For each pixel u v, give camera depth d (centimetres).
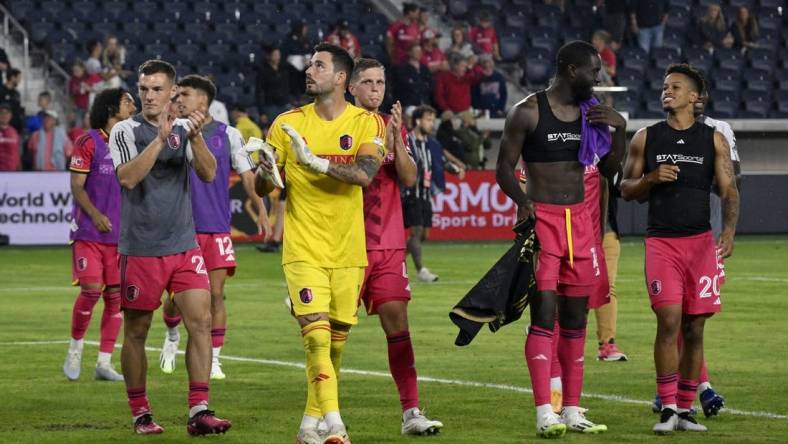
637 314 2553
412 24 5000
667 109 1442
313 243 1305
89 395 1662
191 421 1371
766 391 1667
